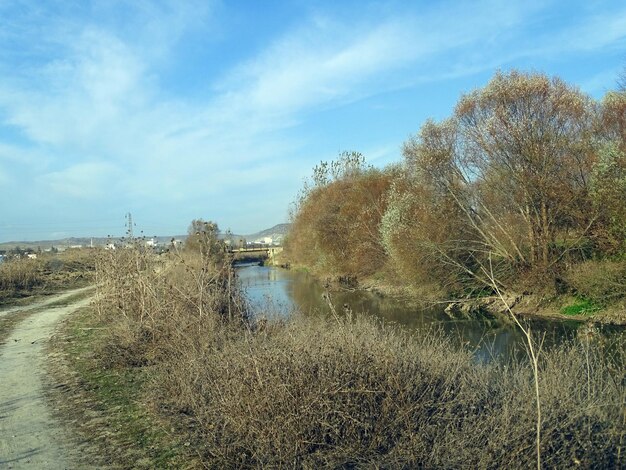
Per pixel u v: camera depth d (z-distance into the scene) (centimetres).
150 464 579
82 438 662
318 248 4078
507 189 2406
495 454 495
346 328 715
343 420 532
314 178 5156
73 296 2680
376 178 3878
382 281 3209
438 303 2369
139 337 1090
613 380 662
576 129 2280
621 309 1831
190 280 1252
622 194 1947
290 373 552
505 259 2391
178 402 733
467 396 590
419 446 511
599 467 509
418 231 2570
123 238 1675
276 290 2847
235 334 913
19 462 591
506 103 2356
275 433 518
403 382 564
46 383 932
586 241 2152
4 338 1442
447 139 2661
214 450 564
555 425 524
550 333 1639
